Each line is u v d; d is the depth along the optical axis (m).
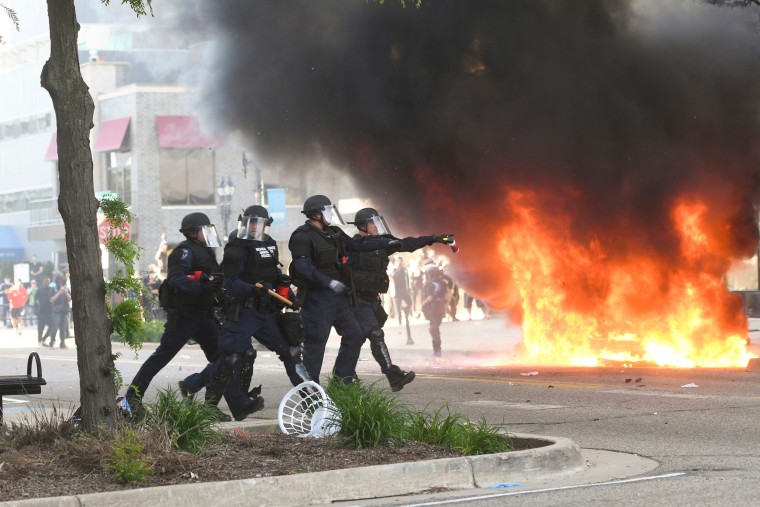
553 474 23.00
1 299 131.50
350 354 34.19
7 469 20.97
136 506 19.17
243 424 27.36
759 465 23.56
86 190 23.28
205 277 30.91
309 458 22.70
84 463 21.33
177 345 31.52
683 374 44.16
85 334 23.28
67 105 23.09
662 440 27.77
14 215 174.50
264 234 30.67
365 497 20.89
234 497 19.91
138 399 25.72
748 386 39.19
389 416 24.44
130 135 140.75
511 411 34.12
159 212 140.12
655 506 19.14
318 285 33.16
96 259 23.42
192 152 140.62
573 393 38.53
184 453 21.92
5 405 39.34
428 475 21.61
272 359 60.91
